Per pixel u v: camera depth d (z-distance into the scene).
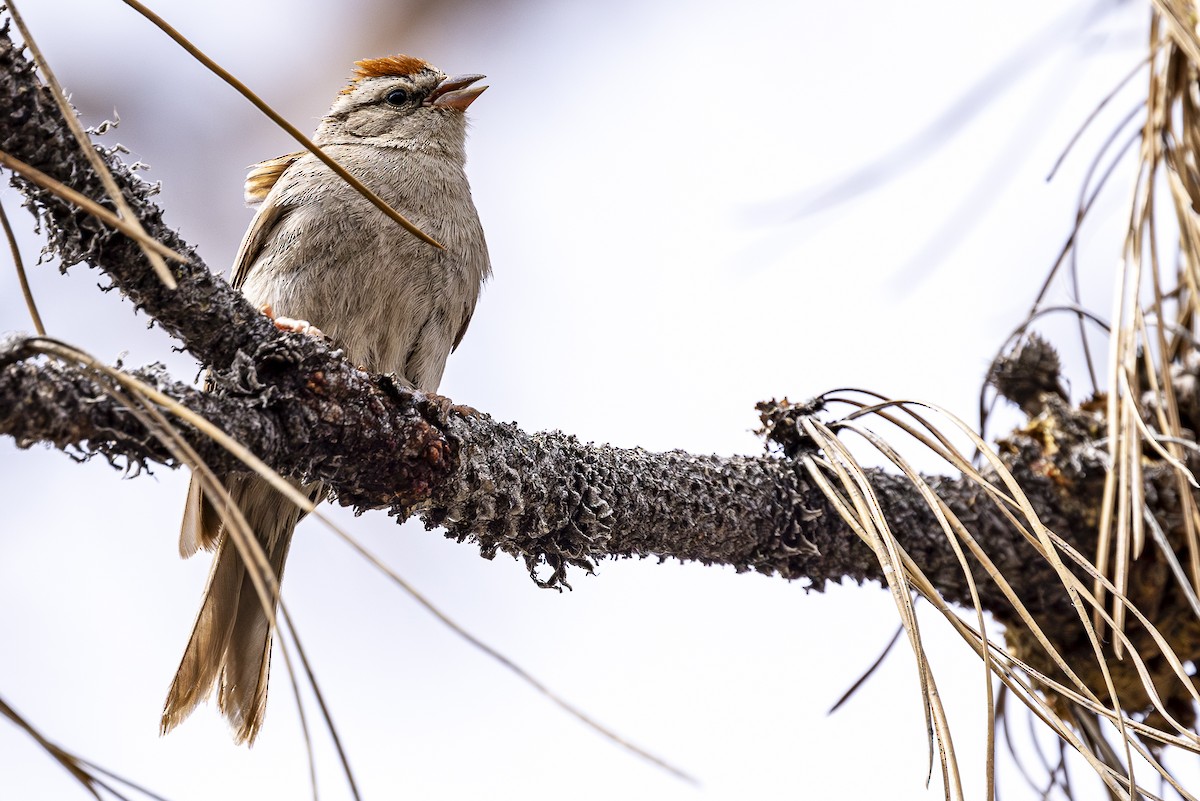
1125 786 4.11
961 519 5.87
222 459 4.23
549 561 5.53
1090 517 5.94
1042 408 6.27
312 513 2.79
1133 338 5.19
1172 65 5.38
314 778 2.84
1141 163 5.32
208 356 4.54
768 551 5.78
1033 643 5.92
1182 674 3.69
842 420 5.23
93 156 3.18
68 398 3.76
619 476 5.50
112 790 2.80
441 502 5.08
